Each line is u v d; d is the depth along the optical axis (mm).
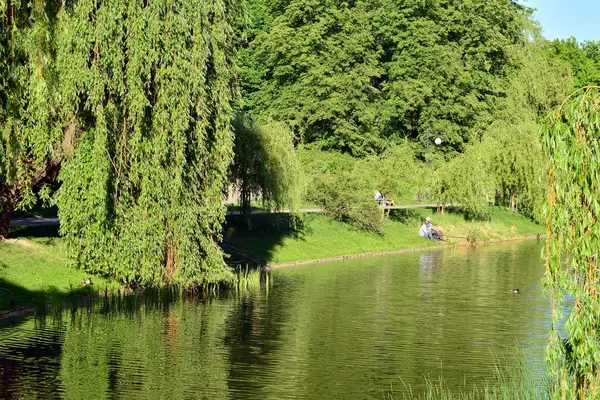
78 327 26500
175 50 29484
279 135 46969
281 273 42438
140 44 28516
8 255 30938
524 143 65375
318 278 40719
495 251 56781
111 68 28422
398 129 74000
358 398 19734
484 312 31562
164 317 28766
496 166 65438
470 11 74312
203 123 30766
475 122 72625
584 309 12453
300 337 26344
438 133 71000
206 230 32625
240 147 44188
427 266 46938
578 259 12500
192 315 29375
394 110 70500
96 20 28094
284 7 74188
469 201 62719
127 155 29828
